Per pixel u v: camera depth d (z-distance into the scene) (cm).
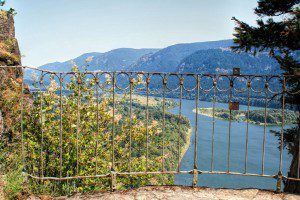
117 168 843
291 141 834
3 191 375
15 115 609
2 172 407
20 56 899
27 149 643
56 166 760
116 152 906
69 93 816
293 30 747
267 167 6888
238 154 7912
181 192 423
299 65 747
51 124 782
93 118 835
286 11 823
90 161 789
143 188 438
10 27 903
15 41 888
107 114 841
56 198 409
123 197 409
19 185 402
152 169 874
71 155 771
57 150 776
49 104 751
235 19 821
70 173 751
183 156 7312
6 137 545
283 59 775
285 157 7612
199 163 7088
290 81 697
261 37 796
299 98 733
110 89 841
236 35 815
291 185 718
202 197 410
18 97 634
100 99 845
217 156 7719
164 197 409
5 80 640
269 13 842
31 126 738
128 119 909
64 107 807
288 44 802
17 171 412
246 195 418
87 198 408
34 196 408
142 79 729
